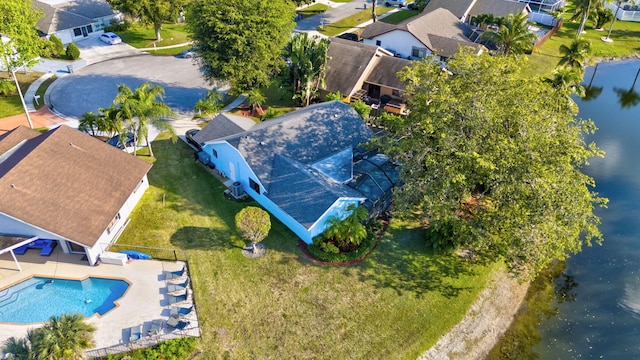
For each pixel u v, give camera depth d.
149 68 58.03
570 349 25.62
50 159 30.91
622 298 28.97
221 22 43.53
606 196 38.50
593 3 69.25
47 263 28.66
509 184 26.91
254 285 27.59
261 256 29.67
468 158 27.27
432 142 29.83
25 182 28.53
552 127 29.53
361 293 27.42
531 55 65.56
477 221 28.31
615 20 83.06
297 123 37.41
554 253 26.39
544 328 26.81
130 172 33.44
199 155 39.25
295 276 28.30
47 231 26.81
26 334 24.25
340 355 24.02
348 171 35.16
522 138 27.70
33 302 26.19
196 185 36.53
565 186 26.86
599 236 27.02
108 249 29.78
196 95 51.75
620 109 55.28
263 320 25.55
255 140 34.94
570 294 29.20
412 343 24.91
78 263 28.78
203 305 26.22
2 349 23.27
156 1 61.31
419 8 81.50
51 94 50.03
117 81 53.84
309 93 48.16
